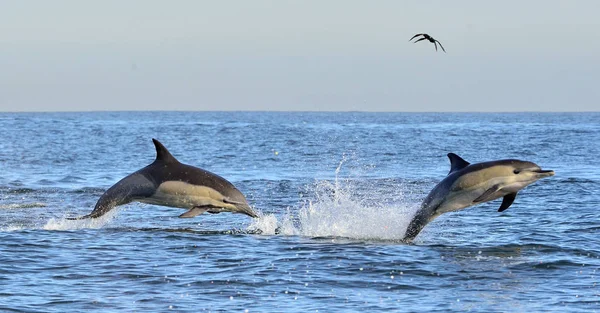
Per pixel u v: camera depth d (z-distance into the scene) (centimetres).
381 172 10088
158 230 4994
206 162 11781
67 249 4209
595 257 4144
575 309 3117
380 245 4481
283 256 4094
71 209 6259
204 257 4056
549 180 8369
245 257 4062
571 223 5394
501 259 4084
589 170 10088
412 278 3641
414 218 4691
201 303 3177
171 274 3656
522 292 3391
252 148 15550
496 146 16162
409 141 18425
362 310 3108
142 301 3192
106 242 4450
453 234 4991
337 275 3678
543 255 4197
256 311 3078
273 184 8275
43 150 14438
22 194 7231
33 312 3014
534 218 5678
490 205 6388
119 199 4975
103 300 3194
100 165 11075
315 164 11481
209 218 5706
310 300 3247
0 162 11344
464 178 4503
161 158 5044
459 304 3197
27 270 3700
